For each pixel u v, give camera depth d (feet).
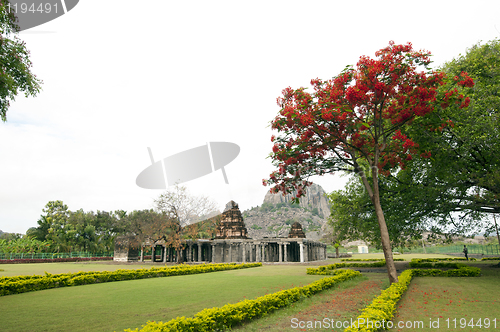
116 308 32.94
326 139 45.57
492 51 61.72
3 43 35.73
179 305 34.30
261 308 28.55
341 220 75.72
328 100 41.34
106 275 61.77
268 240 150.00
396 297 30.91
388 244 42.68
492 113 55.47
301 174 49.98
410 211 64.80
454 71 64.75
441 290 40.37
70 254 193.26
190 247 156.35
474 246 208.03
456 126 51.57
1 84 35.04
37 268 102.22
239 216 174.81
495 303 31.60
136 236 165.27
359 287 45.19
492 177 50.57
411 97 41.42
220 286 50.80
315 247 189.47
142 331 19.10
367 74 40.45
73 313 30.53
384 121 52.54
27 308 33.32
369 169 64.28
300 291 36.70
